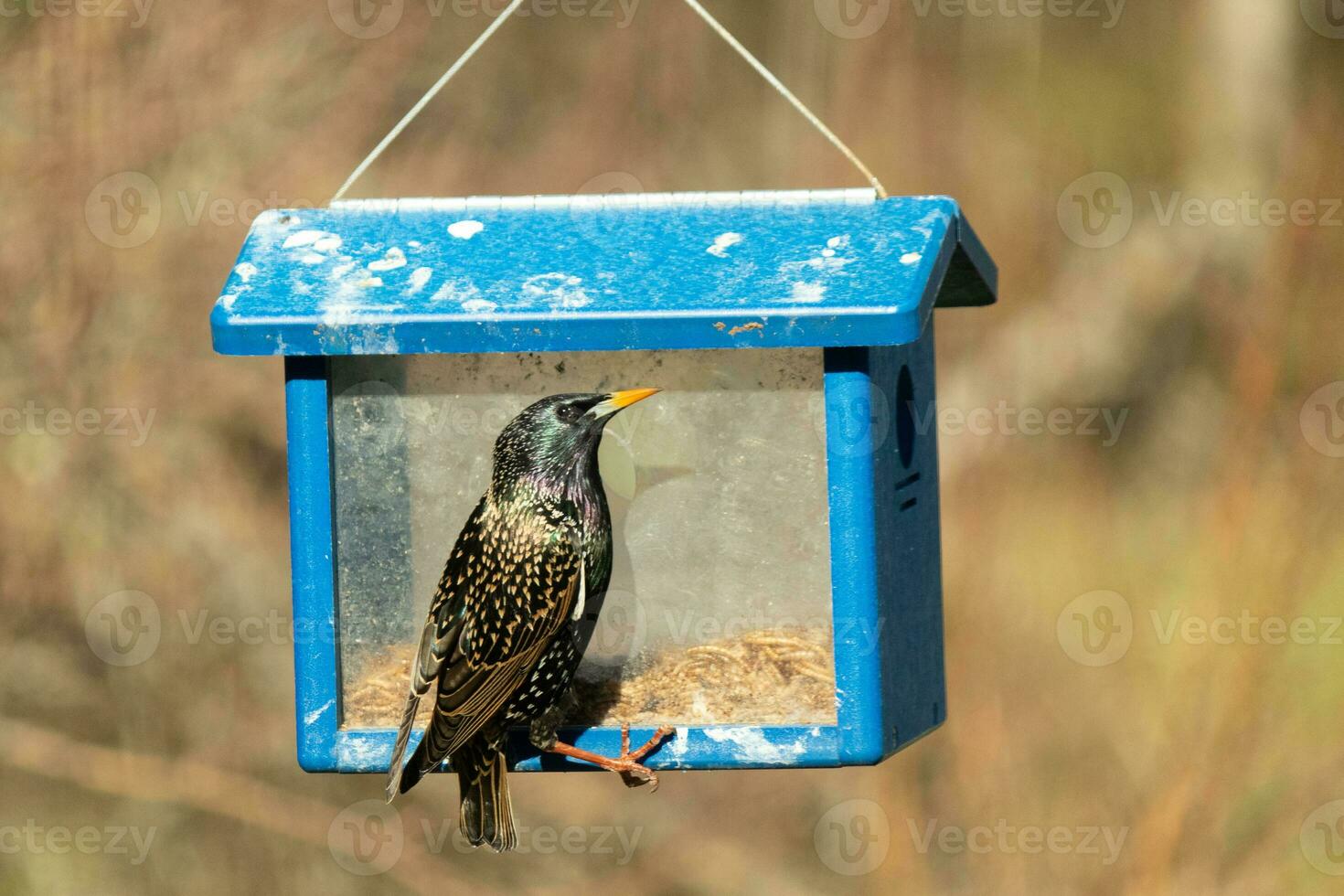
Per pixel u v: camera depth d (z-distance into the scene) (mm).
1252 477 14930
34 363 14039
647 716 7453
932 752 14445
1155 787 14094
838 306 6949
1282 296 16125
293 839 14352
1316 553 14711
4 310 13953
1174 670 14383
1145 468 16016
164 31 14258
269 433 14461
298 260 7594
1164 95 17641
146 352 14227
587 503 7285
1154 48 17750
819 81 16344
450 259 7543
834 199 7945
